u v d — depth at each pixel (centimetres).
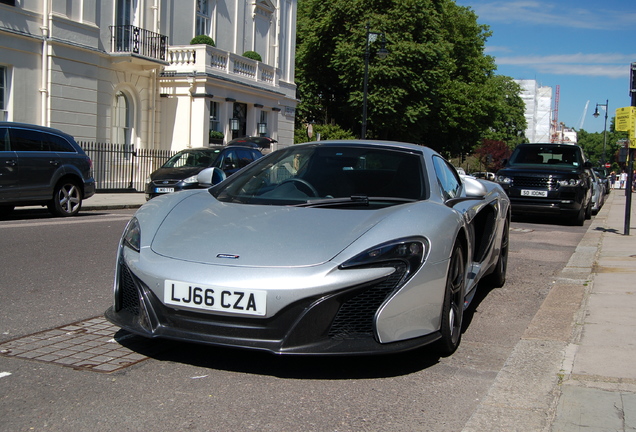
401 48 3619
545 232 1282
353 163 467
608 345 418
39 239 873
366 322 340
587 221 1645
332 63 3825
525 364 384
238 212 405
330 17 3791
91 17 1975
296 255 345
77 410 299
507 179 1473
